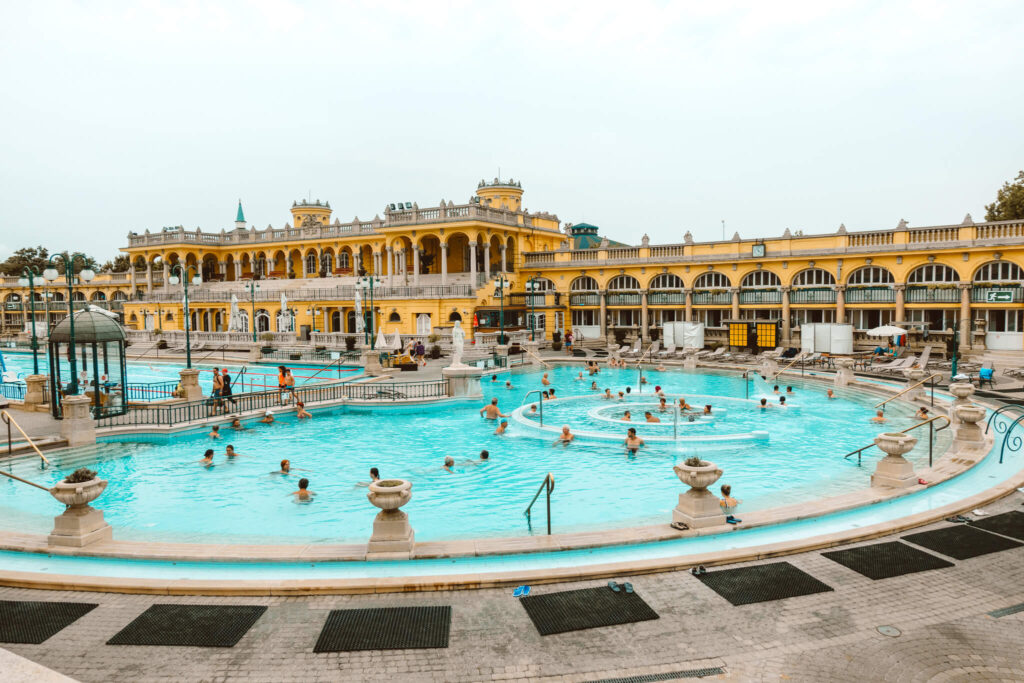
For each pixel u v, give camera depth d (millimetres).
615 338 50906
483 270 56562
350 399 25969
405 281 53781
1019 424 19078
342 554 9914
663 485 15352
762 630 7777
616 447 19203
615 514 13242
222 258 73562
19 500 14344
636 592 8797
